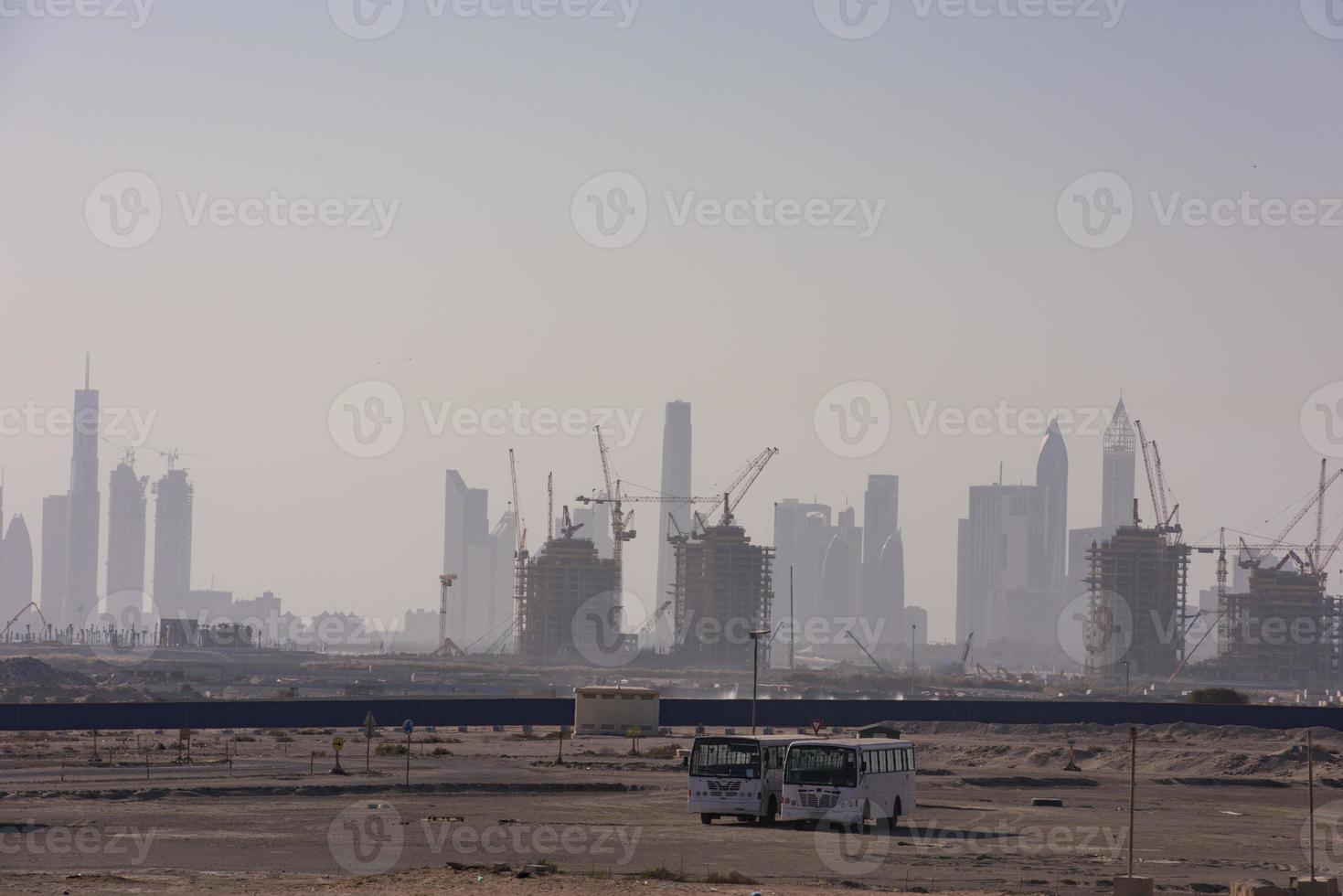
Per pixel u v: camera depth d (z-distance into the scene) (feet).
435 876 579.07
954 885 612.70
